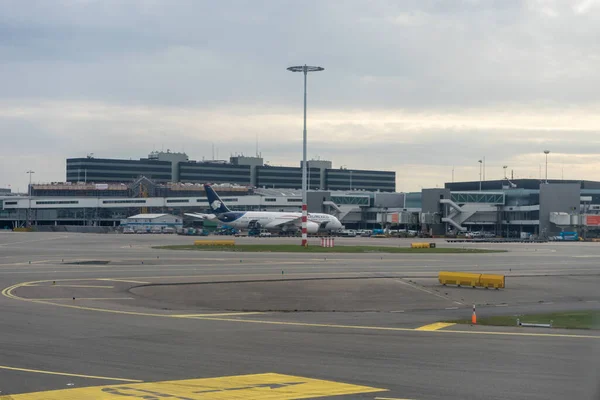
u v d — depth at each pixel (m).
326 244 115.56
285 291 53.00
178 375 21.97
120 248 111.94
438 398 19.27
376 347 28.00
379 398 19.17
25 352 25.59
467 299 51.19
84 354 25.36
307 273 66.31
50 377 21.34
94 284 54.88
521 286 58.56
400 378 21.84
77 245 122.81
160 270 68.81
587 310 45.03
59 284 54.31
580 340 30.59
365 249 110.88
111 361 24.09
